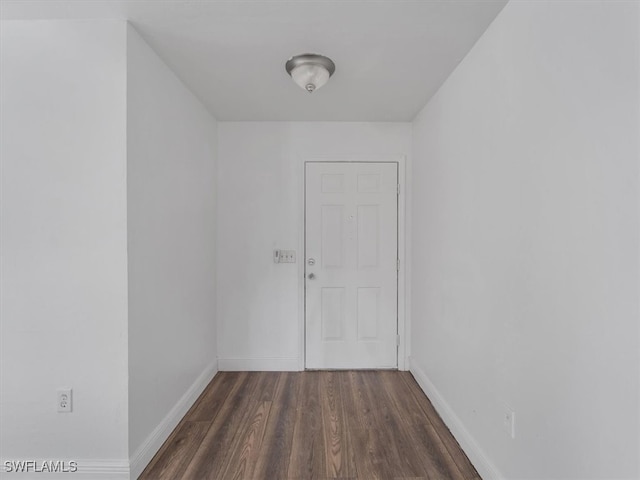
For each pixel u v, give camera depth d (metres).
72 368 1.64
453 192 2.10
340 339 3.04
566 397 1.15
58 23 1.63
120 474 1.62
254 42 1.83
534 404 1.31
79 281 1.64
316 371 3.02
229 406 2.39
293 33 1.74
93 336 1.64
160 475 1.71
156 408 1.92
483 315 1.71
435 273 2.41
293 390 2.64
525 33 1.37
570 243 1.12
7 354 1.64
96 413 1.64
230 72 2.15
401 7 1.53
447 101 2.21
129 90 1.66
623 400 0.94
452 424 2.05
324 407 2.38
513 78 1.45
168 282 2.07
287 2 1.51
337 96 2.50
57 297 1.64
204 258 2.70
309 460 1.81
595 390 1.03
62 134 1.63
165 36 1.76
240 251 3.04
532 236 1.32
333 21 1.64
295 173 3.03
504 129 1.52
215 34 1.75
